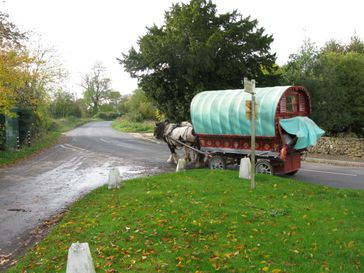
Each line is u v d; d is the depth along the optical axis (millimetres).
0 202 12016
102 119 99375
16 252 7836
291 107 15477
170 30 29312
